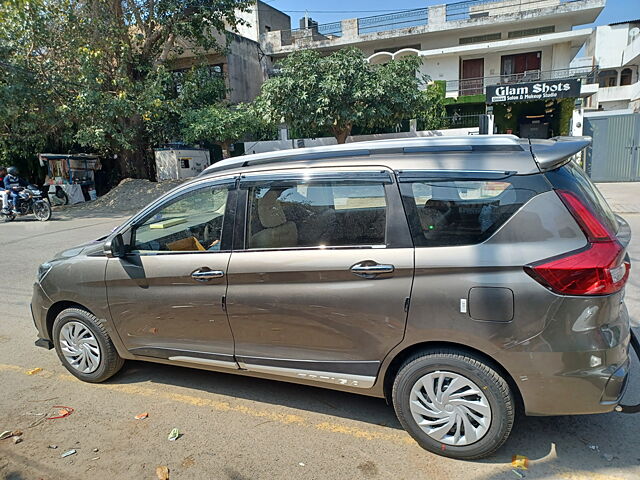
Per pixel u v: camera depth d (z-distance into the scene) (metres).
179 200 3.17
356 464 2.55
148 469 2.56
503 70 24.81
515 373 2.32
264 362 2.93
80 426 3.02
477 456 2.50
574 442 2.66
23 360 4.08
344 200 2.67
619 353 2.29
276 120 16.36
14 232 11.79
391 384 2.75
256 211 2.87
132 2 17.44
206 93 19.78
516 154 2.43
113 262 3.28
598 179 17.34
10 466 2.62
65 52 16.12
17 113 15.56
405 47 26.25
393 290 2.49
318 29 27.39
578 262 2.20
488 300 2.30
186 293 3.04
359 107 15.61
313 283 2.67
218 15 18.72
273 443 2.77
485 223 2.38
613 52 33.75
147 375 3.74
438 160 2.54
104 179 21.75
